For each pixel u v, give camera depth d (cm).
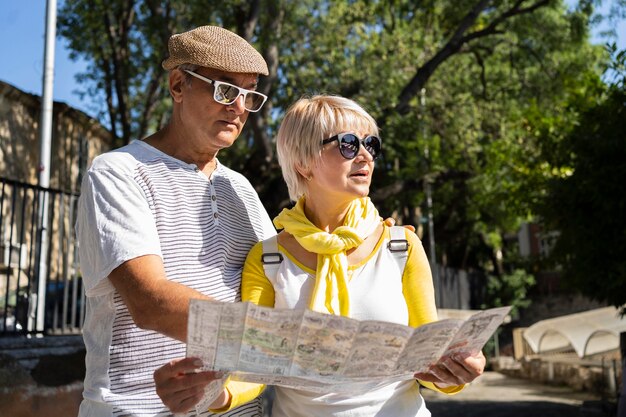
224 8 1600
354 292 224
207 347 175
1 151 1589
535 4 1847
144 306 203
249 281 239
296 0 1772
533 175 1549
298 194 246
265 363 179
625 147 1027
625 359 827
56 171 1806
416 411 226
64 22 1853
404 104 1770
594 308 3241
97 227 218
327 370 183
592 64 2020
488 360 2969
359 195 233
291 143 239
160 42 1786
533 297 3422
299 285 228
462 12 1956
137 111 2081
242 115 257
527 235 3731
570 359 2569
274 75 1650
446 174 2095
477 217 2653
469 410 1691
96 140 2089
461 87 2033
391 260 231
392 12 2061
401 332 175
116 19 1872
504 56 2147
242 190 275
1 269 915
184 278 232
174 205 238
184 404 188
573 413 1587
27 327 665
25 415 533
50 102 1058
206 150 253
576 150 1109
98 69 2009
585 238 1080
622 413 812
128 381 224
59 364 600
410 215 2862
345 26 1828
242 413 242
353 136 230
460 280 2823
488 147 1948
